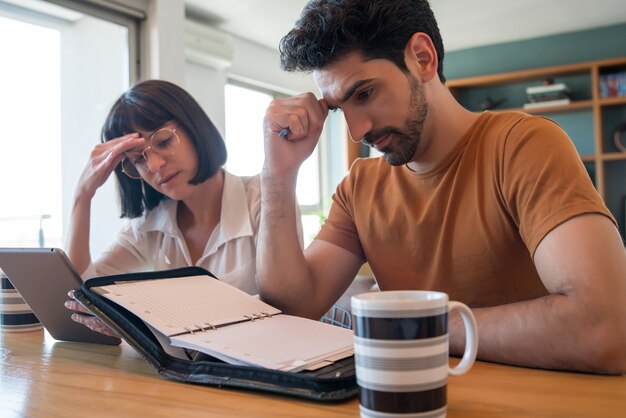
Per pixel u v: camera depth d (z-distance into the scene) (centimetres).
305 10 100
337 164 625
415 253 119
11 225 314
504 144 104
